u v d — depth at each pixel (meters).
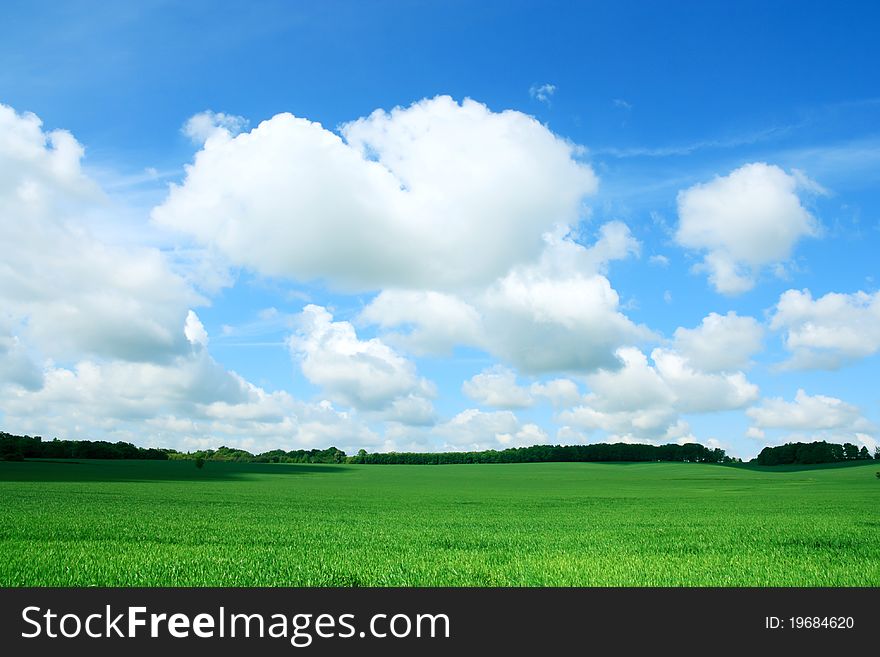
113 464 128.25
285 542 18.91
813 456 154.25
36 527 21.84
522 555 16.44
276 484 75.62
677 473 128.25
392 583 13.07
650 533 22.11
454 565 14.78
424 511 34.25
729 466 155.75
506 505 41.03
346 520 27.39
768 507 38.75
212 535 20.44
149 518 26.39
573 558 15.84
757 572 14.31
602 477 116.88
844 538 20.52
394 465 168.88
